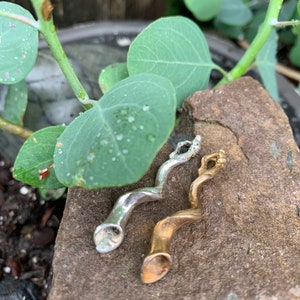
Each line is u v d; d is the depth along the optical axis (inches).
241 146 4.3
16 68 4.1
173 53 4.5
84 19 6.8
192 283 3.6
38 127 5.5
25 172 4.2
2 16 4.0
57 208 5.4
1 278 5.0
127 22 6.2
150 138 3.2
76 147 3.5
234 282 3.6
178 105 4.7
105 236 3.8
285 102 5.8
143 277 3.6
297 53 6.7
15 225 5.3
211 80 5.9
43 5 3.6
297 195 4.1
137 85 3.6
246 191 4.1
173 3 7.4
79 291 3.6
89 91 5.6
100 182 3.2
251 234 3.9
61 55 3.9
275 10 4.6
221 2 6.4
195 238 3.8
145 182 4.1
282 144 4.3
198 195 4.0
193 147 4.1
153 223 3.9
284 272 3.7
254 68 6.0
